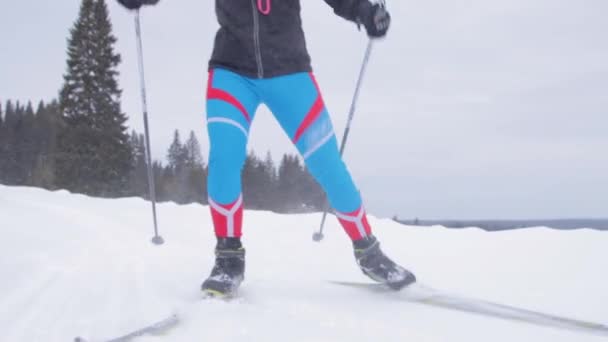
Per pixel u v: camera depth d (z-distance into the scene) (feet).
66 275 7.54
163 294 6.89
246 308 6.11
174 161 152.97
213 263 9.33
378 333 5.39
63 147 78.33
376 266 7.37
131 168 81.92
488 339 5.34
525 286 8.09
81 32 81.35
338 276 8.84
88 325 5.54
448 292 7.33
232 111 7.18
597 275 8.63
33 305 6.20
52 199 18.24
